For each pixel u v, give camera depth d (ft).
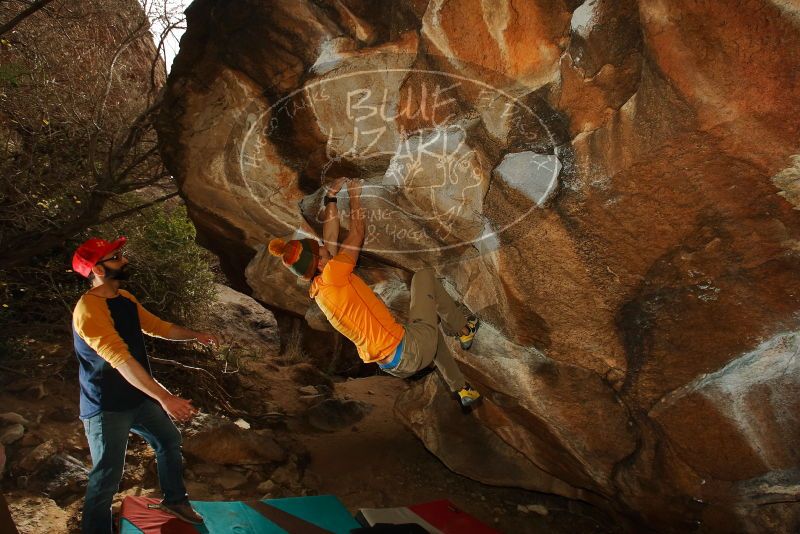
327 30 10.43
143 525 10.96
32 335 17.92
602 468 11.69
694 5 6.51
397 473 17.13
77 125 19.76
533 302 9.78
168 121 12.61
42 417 14.70
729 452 9.78
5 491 12.34
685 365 9.57
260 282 15.17
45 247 17.98
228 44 11.26
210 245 17.30
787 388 9.06
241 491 14.79
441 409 16.33
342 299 9.52
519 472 15.34
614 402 10.67
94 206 18.22
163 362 18.28
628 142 7.75
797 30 6.13
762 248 8.14
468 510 15.76
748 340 8.93
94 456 10.21
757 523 10.41
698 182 7.68
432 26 9.19
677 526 11.66
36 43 21.07
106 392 10.09
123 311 10.49
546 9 8.28
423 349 9.86
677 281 8.94
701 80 6.81
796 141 6.81
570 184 8.48
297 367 25.66
